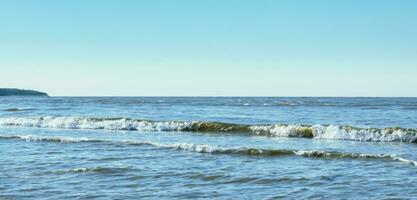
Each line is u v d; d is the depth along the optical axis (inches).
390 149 943.7
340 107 3316.9
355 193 532.1
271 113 2393.0
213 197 519.2
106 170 680.4
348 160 780.6
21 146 967.0
